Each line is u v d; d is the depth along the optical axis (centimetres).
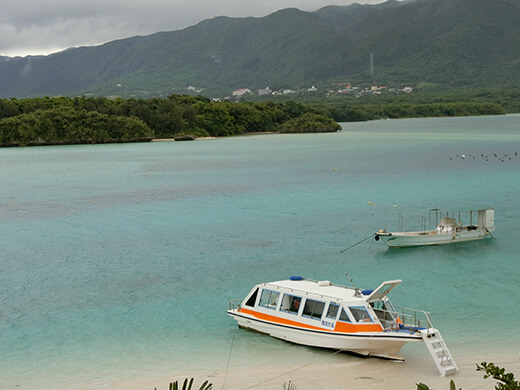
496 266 5497
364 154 17888
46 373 3375
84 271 5522
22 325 4141
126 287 4984
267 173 13325
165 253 6147
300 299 3728
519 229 7081
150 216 8319
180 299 4638
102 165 16025
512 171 12900
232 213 8400
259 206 8956
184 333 3931
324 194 10062
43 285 5100
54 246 6600
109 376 3325
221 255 6016
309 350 3619
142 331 3981
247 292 4788
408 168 13888
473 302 4450
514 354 3516
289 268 5500
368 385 3159
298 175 12838
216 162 16250
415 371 3325
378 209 8538
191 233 7100
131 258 5972
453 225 6644
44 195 10644
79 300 4669
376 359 3484
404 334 3350
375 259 5809
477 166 14038
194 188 11088
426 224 7462
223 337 3850
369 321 3469
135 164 16138
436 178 11975
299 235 6894
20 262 5912
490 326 3956
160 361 3509
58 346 3756
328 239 6688
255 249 6250
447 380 3209
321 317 3597
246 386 3173
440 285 4897
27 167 15862
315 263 5675
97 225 7762
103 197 10244
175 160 17125
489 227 6769
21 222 8112
